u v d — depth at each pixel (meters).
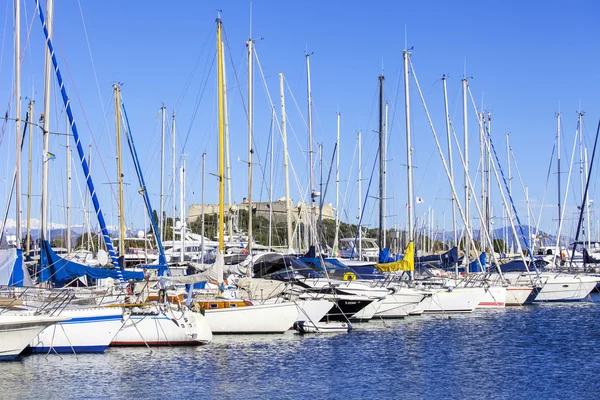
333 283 36.41
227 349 28.48
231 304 31.33
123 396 21.28
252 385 22.89
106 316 26.77
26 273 25.31
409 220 45.34
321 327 33.69
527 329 36.50
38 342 26.27
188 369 24.84
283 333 32.31
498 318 41.19
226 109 40.56
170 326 28.14
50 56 29.67
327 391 22.36
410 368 26.11
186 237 65.12
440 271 50.81
